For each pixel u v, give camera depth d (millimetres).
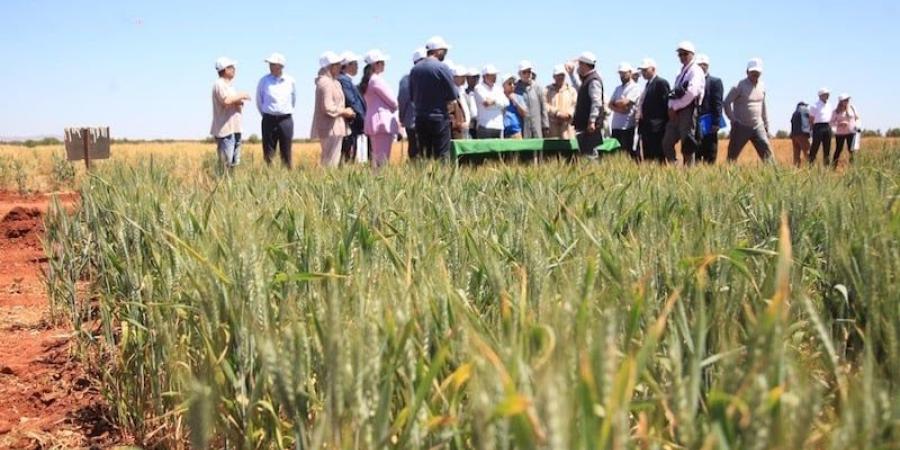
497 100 12820
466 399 1952
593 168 7336
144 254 3703
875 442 1251
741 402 1290
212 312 2494
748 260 2902
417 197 4070
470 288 2572
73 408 3900
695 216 3588
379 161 10391
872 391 1313
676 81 11938
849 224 2920
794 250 3209
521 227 3250
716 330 2072
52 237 5695
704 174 6117
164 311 3066
